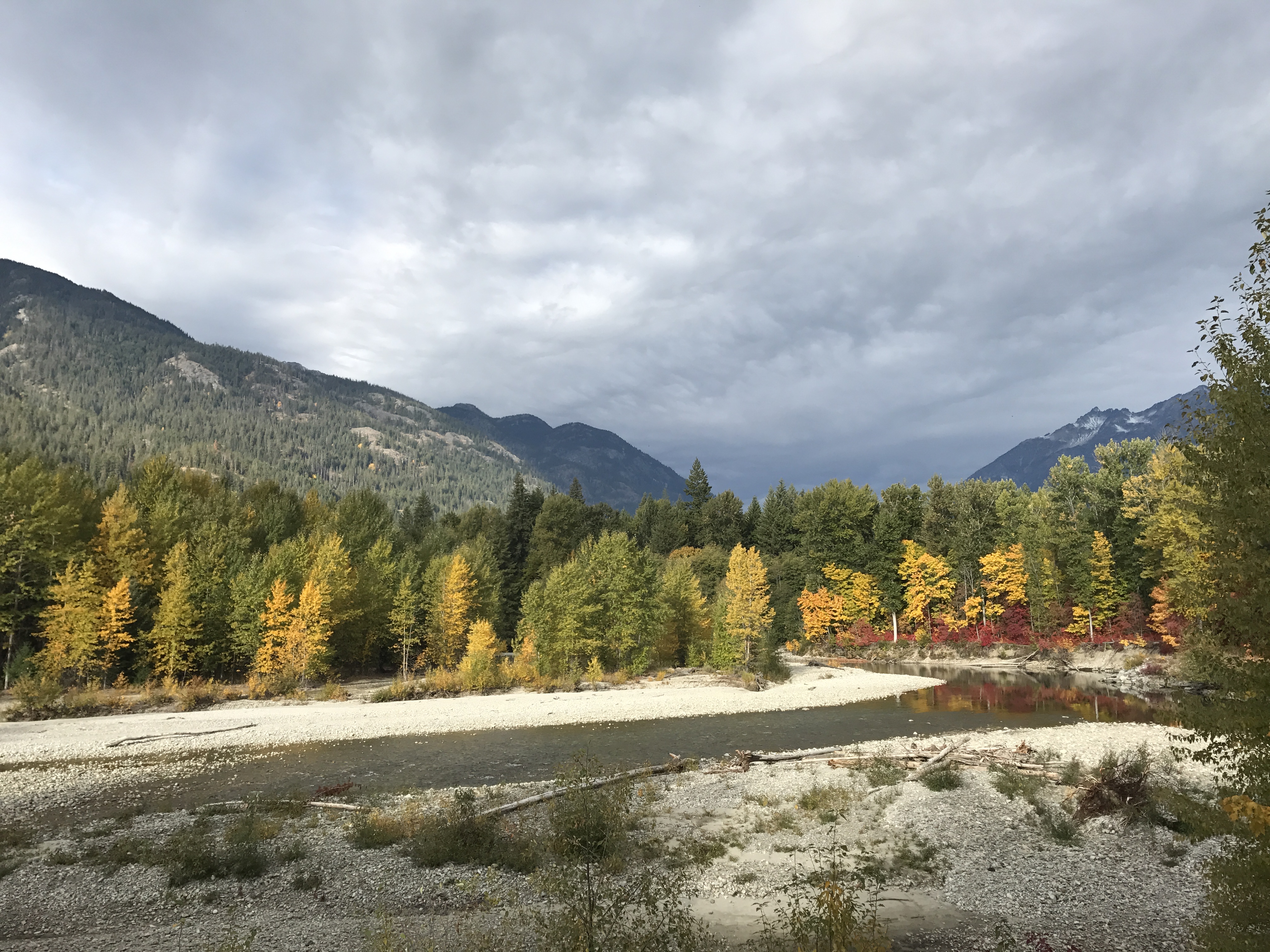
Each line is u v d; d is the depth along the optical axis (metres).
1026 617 75.38
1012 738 30.86
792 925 11.86
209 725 37.53
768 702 47.47
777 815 20.70
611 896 11.12
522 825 19.55
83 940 12.66
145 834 19.19
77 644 44.56
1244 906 8.84
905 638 82.94
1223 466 8.55
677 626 72.12
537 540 100.00
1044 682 57.84
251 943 12.30
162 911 14.06
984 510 89.88
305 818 20.80
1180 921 13.11
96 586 47.50
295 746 33.19
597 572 63.84
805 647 84.50
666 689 55.12
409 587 62.81
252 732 36.06
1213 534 8.70
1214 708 8.49
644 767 27.03
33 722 38.12
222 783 26.08
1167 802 16.30
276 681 48.34
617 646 61.97
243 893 14.98
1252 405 8.24
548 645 58.12
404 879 15.78
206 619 50.97
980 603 80.75
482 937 12.26
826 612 83.62
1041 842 18.02
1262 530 8.16
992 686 55.50
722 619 65.38
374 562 68.62
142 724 37.78
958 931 13.08
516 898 14.55
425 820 19.36
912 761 26.86
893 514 91.88
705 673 63.69
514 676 55.41
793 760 28.86
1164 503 41.62
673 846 18.22
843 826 19.86
